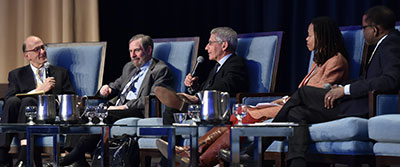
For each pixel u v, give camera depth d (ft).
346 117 13.84
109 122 18.15
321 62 16.12
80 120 14.52
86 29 25.57
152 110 18.20
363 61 16.40
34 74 20.85
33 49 20.67
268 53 18.61
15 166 17.01
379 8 14.93
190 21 25.70
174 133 12.19
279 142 13.64
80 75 21.06
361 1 21.90
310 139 13.25
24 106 17.56
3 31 25.61
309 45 16.42
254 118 15.16
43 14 25.77
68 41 25.29
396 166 19.85
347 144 12.62
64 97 13.84
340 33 16.22
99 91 20.48
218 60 18.94
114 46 26.30
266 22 23.71
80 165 16.46
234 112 12.76
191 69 19.86
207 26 25.44
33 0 25.64
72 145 16.65
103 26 26.32
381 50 14.46
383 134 12.21
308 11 22.82
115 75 26.25
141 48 19.85
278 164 13.65
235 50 19.19
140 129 12.50
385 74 13.84
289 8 23.52
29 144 13.08
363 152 12.59
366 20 15.02
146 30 26.14
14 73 20.79
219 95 12.48
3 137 16.94
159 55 20.43
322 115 13.80
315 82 16.03
